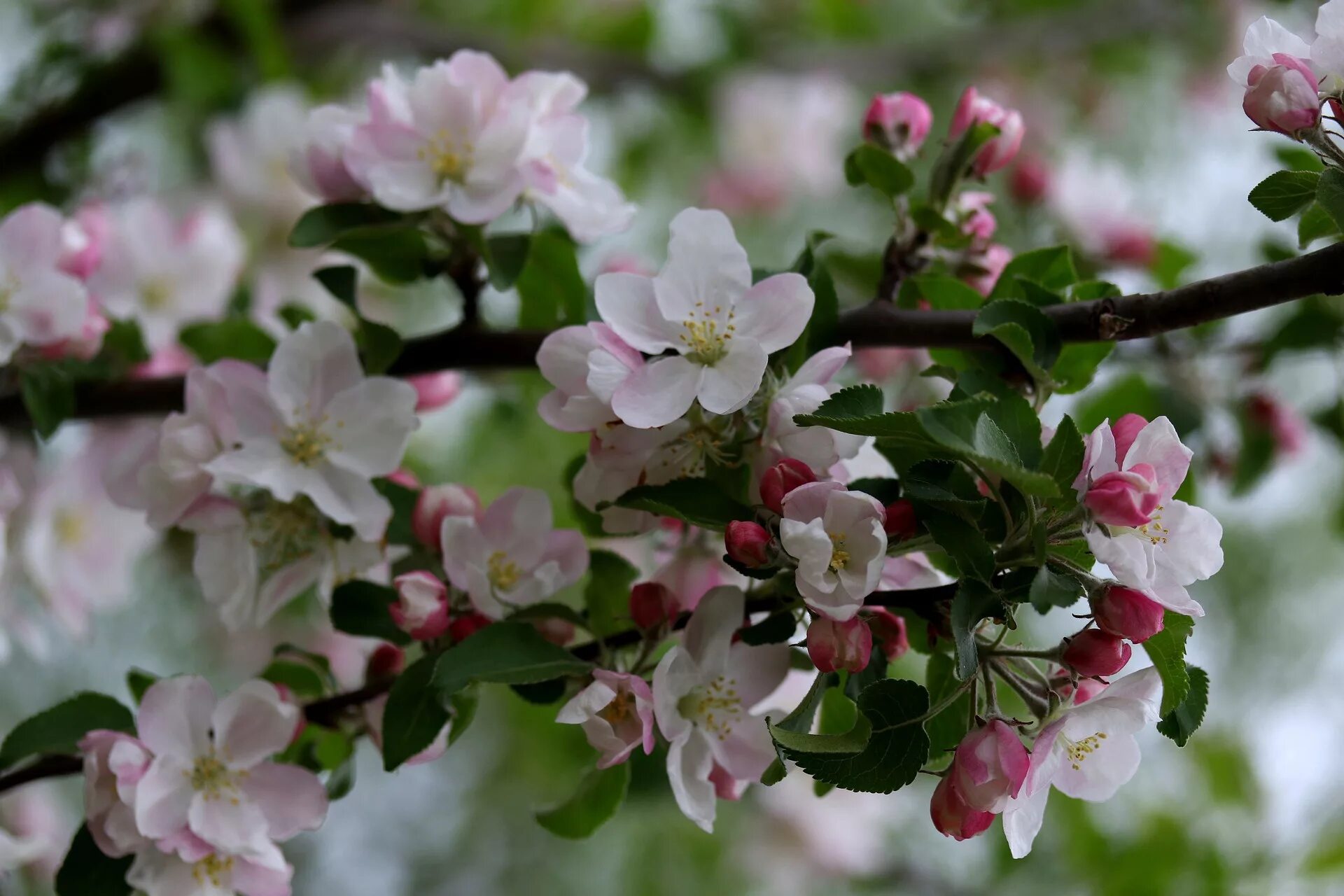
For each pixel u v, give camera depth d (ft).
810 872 5.88
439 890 6.75
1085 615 3.10
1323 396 4.47
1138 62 6.80
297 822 3.26
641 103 6.44
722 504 3.14
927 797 5.88
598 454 3.18
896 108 3.42
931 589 3.12
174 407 3.56
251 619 3.38
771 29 6.55
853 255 3.68
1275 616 7.11
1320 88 3.15
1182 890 4.87
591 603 3.32
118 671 5.70
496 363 3.43
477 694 3.28
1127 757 3.12
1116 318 3.19
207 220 4.00
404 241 3.40
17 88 4.87
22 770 3.32
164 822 3.22
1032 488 3.02
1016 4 6.75
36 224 3.48
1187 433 3.92
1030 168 4.06
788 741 3.04
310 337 3.30
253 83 5.08
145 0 5.09
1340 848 4.99
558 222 3.59
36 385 3.51
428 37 5.78
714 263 3.16
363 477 3.29
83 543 3.92
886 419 3.04
